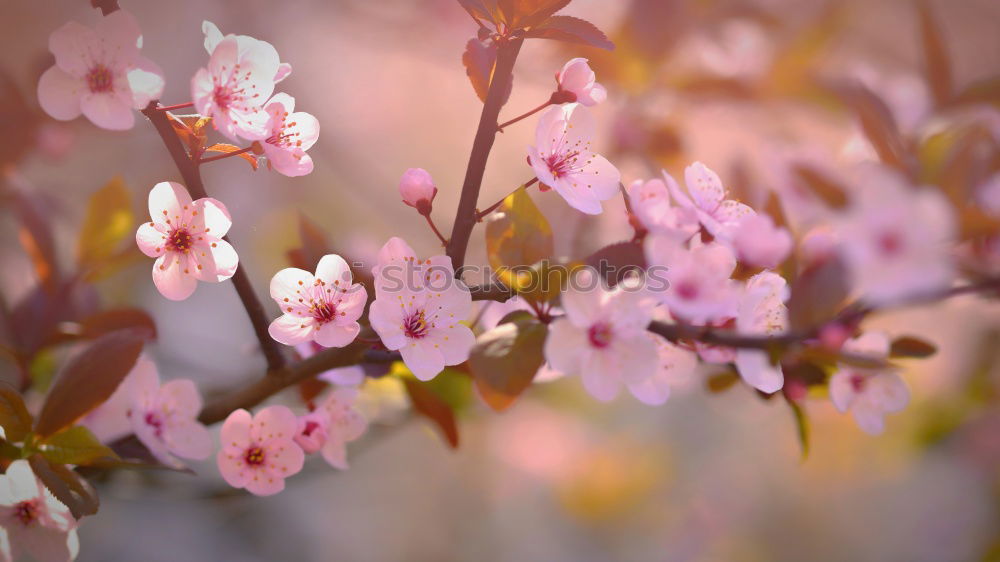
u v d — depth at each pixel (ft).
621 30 2.86
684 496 4.93
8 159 2.43
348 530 4.48
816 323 1.79
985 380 3.56
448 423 2.08
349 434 1.96
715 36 3.06
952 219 1.80
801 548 4.93
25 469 1.85
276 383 1.90
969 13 3.83
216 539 4.01
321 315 1.82
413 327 1.81
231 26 3.53
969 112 2.16
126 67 1.79
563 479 4.81
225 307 3.72
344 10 3.47
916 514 4.79
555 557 4.75
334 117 3.86
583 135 1.86
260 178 3.70
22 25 3.49
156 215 1.82
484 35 1.81
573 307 1.79
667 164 3.00
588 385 1.79
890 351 1.95
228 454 1.88
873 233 1.76
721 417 5.05
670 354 1.89
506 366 1.78
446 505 4.75
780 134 3.04
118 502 3.71
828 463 4.91
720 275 1.81
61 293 2.21
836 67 3.14
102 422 1.92
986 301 1.86
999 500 4.50
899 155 1.99
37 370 2.26
